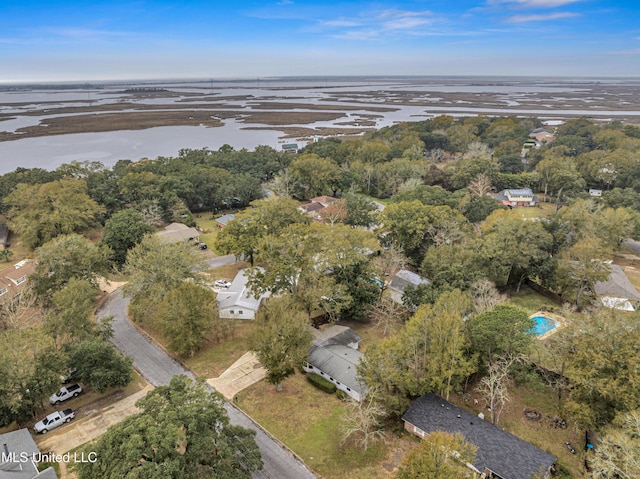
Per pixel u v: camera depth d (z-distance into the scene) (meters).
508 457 34.88
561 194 109.62
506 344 42.56
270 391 45.94
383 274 65.62
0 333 53.59
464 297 49.12
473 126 190.88
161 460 26.88
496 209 91.50
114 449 27.19
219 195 111.69
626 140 137.12
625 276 71.12
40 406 43.03
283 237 61.91
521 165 138.50
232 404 43.84
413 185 114.12
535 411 42.97
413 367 43.38
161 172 116.38
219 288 70.12
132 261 61.06
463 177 120.44
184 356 52.50
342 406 43.72
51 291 60.62
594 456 32.25
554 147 141.25
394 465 36.47
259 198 119.56
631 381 34.50
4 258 79.50
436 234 76.44
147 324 59.47
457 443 30.03
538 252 68.38
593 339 38.59
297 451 37.84
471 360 43.06
